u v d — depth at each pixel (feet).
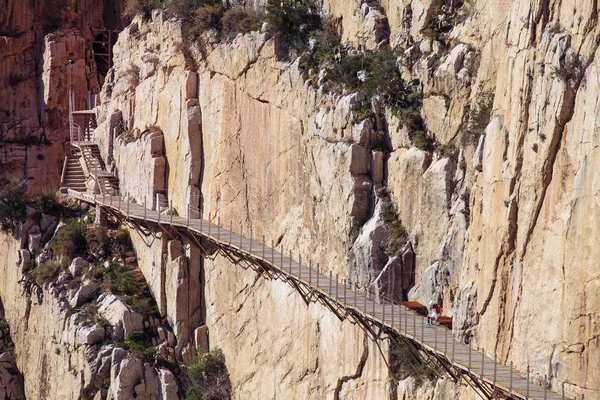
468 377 164.25
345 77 216.13
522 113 160.76
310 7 237.86
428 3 205.26
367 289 197.57
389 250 198.59
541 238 155.94
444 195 189.06
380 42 216.33
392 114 204.95
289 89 230.27
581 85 150.71
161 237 263.29
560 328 150.82
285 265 216.74
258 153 240.94
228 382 242.78
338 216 209.97
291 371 219.00
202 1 269.85
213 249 251.19
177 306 257.14
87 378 258.16
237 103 248.52
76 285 278.67
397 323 178.40
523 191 159.94
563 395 142.51
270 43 237.45
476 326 169.27
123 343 258.98
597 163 145.79
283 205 231.30
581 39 152.05
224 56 254.47
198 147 263.70
